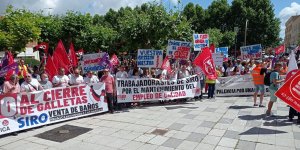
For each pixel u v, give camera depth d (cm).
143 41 1855
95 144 736
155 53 1241
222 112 1038
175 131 826
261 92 1109
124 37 1962
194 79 1273
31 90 888
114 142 747
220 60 1533
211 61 1216
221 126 864
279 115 977
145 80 1174
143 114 1032
